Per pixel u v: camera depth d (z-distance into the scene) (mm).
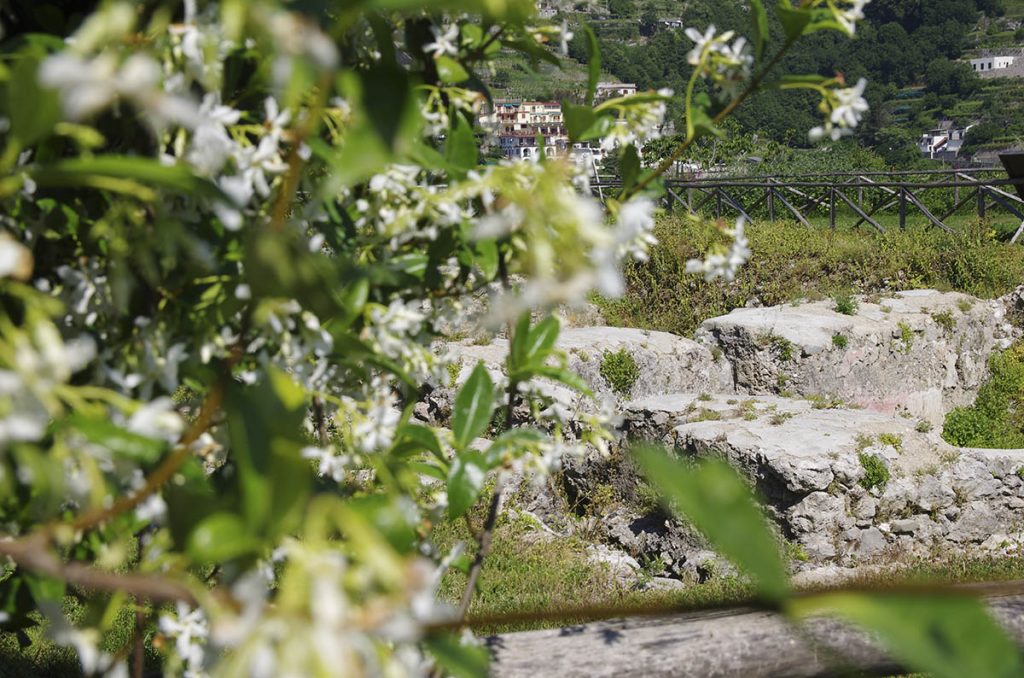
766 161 22391
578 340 10898
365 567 566
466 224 1228
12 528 918
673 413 9484
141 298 1077
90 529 929
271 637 513
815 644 398
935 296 13562
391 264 1304
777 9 1213
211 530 631
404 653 744
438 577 1183
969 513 8695
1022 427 13148
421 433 1297
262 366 1047
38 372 667
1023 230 15742
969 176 19297
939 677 363
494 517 1369
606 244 703
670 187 18328
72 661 4773
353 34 1346
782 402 9766
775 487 8344
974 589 503
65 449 745
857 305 13000
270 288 794
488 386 1329
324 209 1187
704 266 1309
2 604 1193
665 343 11508
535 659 1845
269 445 658
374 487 1397
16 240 1077
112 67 580
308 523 576
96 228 937
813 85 1213
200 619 1051
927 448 8781
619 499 9156
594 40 1327
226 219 753
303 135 781
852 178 22141
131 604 1272
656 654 1835
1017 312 13836
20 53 956
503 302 679
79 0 1312
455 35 1385
